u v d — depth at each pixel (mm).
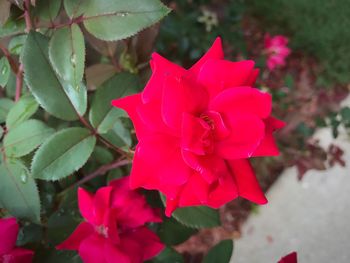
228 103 141
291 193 447
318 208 443
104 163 204
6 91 235
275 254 426
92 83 218
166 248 211
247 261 422
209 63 145
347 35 518
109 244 169
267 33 488
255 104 140
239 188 152
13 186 172
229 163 151
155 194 216
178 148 141
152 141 141
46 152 165
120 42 210
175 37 401
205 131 136
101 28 152
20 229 194
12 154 171
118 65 216
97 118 177
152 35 213
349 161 459
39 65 163
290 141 399
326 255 427
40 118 214
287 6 521
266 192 447
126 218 178
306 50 509
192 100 140
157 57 149
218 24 439
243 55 446
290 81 398
